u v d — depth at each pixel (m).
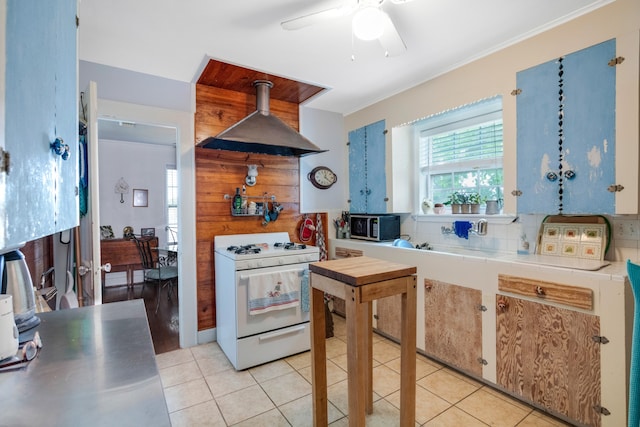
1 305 0.84
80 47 2.13
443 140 2.98
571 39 1.82
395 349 2.69
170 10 1.74
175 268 4.02
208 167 2.87
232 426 1.77
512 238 2.38
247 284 2.39
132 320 1.19
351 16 1.80
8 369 0.84
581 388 1.64
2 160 0.45
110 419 0.66
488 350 2.06
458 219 2.76
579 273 1.64
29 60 0.59
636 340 1.09
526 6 1.73
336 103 3.35
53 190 0.74
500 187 2.55
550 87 1.92
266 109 2.78
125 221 5.09
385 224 3.18
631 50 1.60
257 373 2.33
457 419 1.79
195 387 2.14
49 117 0.72
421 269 2.49
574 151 1.82
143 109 2.55
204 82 2.76
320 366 1.61
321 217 3.54
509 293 1.94
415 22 1.88
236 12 1.76
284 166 3.30
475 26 1.92
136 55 2.26
